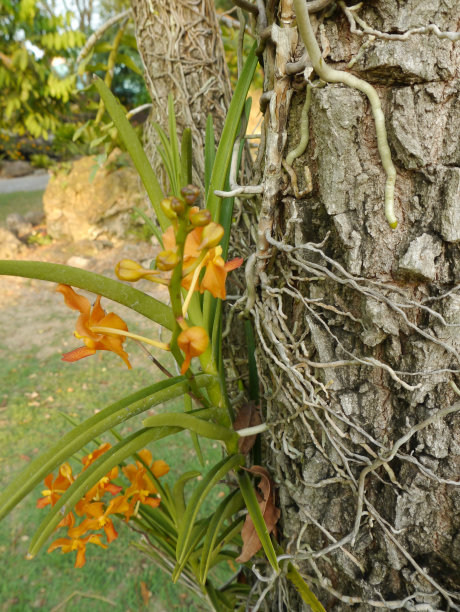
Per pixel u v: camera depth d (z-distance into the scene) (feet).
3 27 5.41
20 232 8.81
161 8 1.34
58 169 8.70
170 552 1.36
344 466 0.92
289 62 0.78
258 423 1.14
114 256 7.93
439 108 0.71
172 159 1.11
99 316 0.77
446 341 0.79
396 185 0.77
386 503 0.91
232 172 0.97
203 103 1.38
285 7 0.74
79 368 4.84
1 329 5.78
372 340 0.83
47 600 2.52
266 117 0.87
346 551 0.96
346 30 0.73
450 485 0.85
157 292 6.00
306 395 0.91
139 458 1.21
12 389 4.48
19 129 6.93
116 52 2.06
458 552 0.87
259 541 1.04
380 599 0.95
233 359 1.34
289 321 0.94
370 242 0.79
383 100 0.74
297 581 1.03
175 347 0.77
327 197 0.80
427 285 0.79
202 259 0.71
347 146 0.76
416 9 0.69
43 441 3.72
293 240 0.88
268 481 1.07
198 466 3.37
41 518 3.03
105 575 2.67
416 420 0.85
